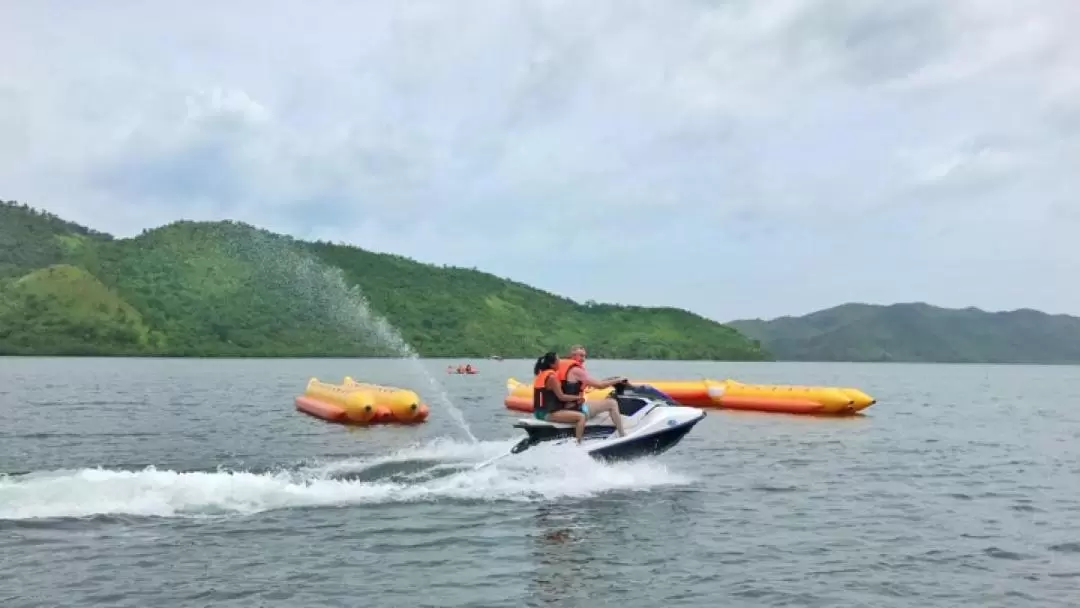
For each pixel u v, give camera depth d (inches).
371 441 693.3
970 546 342.3
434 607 258.4
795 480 503.2
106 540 326.0
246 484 416.2
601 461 470.0
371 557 310.3
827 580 292.2
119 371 2353.6
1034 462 605.0
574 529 356.8
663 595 273.4
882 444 713.6
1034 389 2252.7
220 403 1139.9
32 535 330.0
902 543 346.0
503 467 460.4
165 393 1364.4
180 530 342.6
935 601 271.7
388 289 4670.3
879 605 267.0
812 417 1000.2
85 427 786.8
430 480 441.7
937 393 1921.8
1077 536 361.4
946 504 433.4
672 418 485.7
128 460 563.5
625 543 336.8
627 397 507.5
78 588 270.5
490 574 292.5
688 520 379.6
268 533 340.8
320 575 288.0
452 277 5418.3
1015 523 387.9
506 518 374.0
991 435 821.9
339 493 411.2
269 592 270.1
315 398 979.3
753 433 796.6
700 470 535.5
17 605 254.5
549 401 471.5
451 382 2000.5
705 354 6318.9
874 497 450.6
